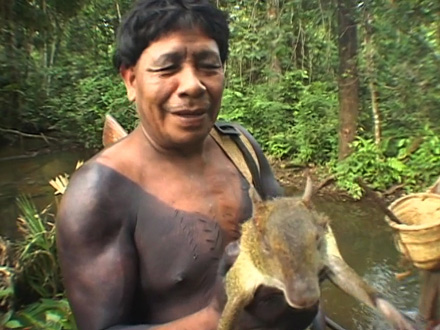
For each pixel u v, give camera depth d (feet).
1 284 19.22
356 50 37.47
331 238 6.75
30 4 58.29
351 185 34.81
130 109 50.67
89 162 7.32
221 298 6.59
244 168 8.09
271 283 6.14
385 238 28.60
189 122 7.06
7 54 57.26
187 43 6.95
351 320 20.86
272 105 45.32
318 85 47.65
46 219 23.98
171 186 7.31
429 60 34.94
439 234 12.76
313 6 44.73
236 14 52.16
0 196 36.24
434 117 35.73
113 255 6.89
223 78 7.32
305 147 41.16
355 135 38.04
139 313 7.36
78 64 64.95
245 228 6.56
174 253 7.11
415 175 34.58
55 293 19.99
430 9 34.06
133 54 7.20
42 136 54.24
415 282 23.30
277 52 48.52
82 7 63.21
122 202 7.04
